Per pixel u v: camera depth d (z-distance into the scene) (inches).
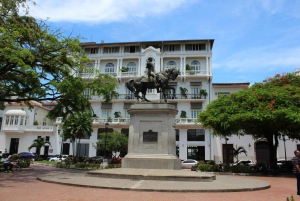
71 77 687.7
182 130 1701.5
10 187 383.2
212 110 976.3
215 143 1678.2
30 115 1913.1
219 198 313.1
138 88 596.7
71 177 475.8
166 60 1856.5
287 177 766.5
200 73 1781.5
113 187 357.4
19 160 812.0
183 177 416.5
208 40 1813.5
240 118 832.9
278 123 839.7
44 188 369.7
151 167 511.8
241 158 1648.6
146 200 289.3
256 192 382.9
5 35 544.7
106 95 792.3
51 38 649.6
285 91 884.0
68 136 1375.5
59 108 768.3
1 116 1983.3
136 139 546.6
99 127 1772.9
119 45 1892.2
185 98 1745.8
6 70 629.9
